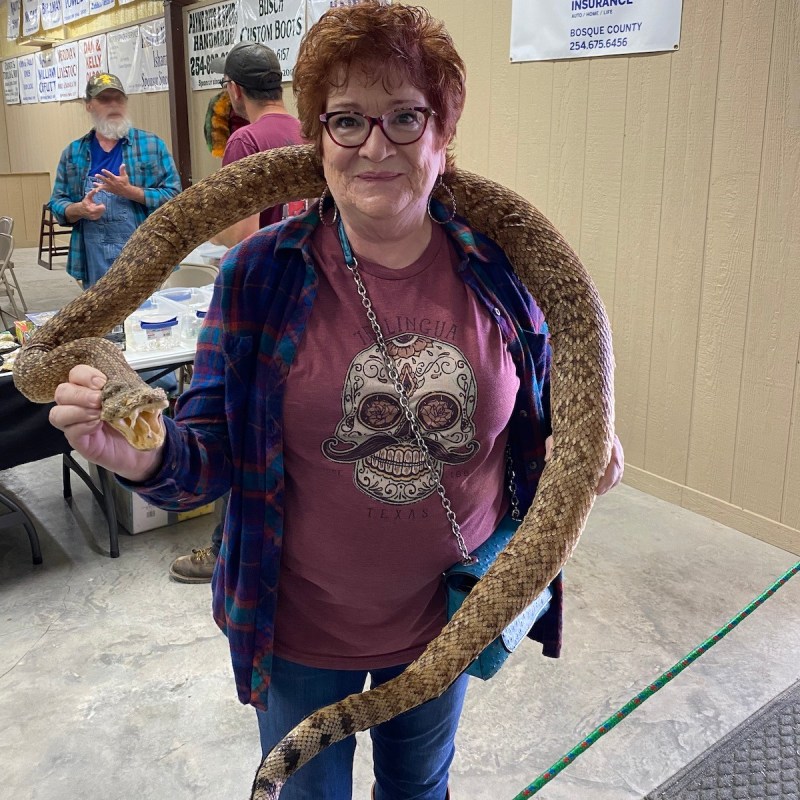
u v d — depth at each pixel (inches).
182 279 192.4
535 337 65.0
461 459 61.2
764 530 161.0
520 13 187.0
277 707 69.2
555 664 124.3
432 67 54.3
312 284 59.0
